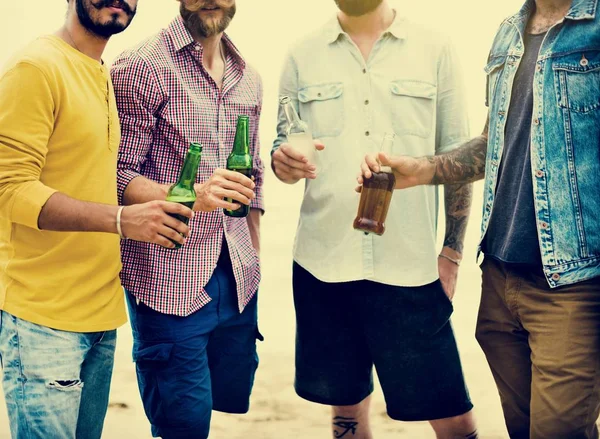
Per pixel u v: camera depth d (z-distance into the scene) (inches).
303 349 133.5
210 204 109.3
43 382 101.0
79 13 103.7
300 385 134.8
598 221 105.6
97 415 112.7
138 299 121.5
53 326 102.0
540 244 106.9
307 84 128.6
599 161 105.2
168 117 118.5
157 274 120.6
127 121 117.6
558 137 105.9
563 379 105.5
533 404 109.1
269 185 572.7
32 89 97.6
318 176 128.1
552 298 107.6
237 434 171.6
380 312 127.9
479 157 121.7
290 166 120.5
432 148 127.2
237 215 116.3
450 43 127.3
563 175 105.9
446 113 128.2
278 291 313.4
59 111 100.8
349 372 132.1
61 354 102.4
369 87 125.7
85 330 104.9
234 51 125.3
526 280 110.3
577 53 105.0
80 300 104.7
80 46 105.9
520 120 110.4
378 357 129.6
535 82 107.3
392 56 126.0
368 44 126.6
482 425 179.8
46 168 101.7
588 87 104.6
